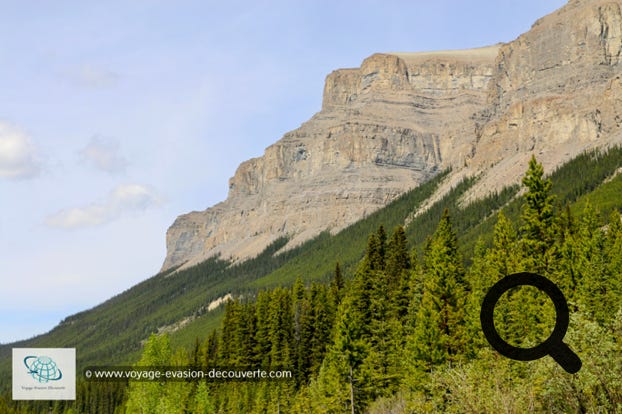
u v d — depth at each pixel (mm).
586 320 28812
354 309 95438
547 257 71938
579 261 71375
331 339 109500
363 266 105438
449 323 69562
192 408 114312
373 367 82625
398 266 106250
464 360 63844
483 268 93625
